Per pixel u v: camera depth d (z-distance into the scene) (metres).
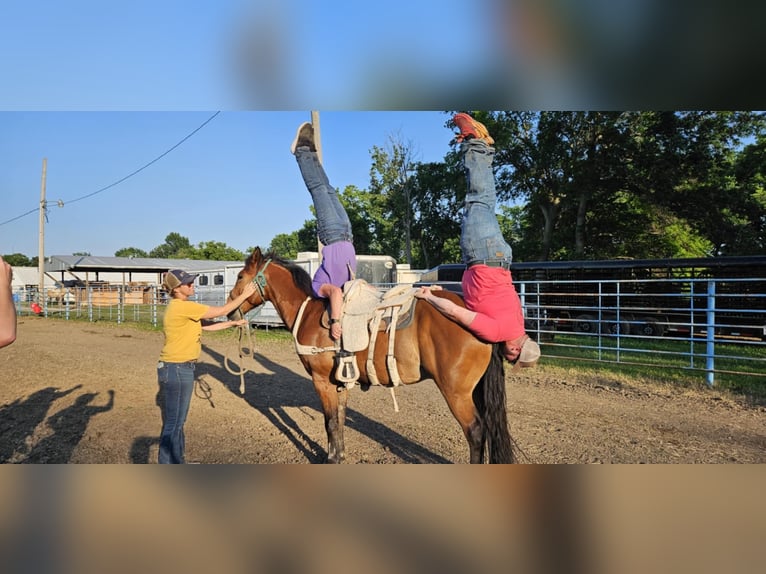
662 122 17.52
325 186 4.18
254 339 13.37
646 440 4.80
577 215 22.06
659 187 18.59
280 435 5.11
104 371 8.76
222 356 10.55
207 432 5.20
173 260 40.12
